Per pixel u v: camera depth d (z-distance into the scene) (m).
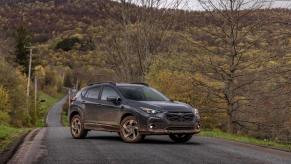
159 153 10.59
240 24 24.19
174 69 26.19
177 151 10.99
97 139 14.59
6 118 54.72
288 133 24.73
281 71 22.12
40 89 137.00
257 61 23.73
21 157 9.94
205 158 9.81
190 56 25.17
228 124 25.45
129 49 25.25
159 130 12.63
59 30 125.25
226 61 24.61
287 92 22.20
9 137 15.39
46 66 131.50
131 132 13.21
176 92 30.41
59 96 141.62
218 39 24.70
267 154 10.72
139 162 9.20
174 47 25.22
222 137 16.19
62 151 10.95
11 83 63.09
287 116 24.66
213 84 25.31
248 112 25.08
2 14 142.50
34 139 14.34
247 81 24.30
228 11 24.08
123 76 25.75
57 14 131.75
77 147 11.83
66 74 124.69
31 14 138.88
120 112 13.59
